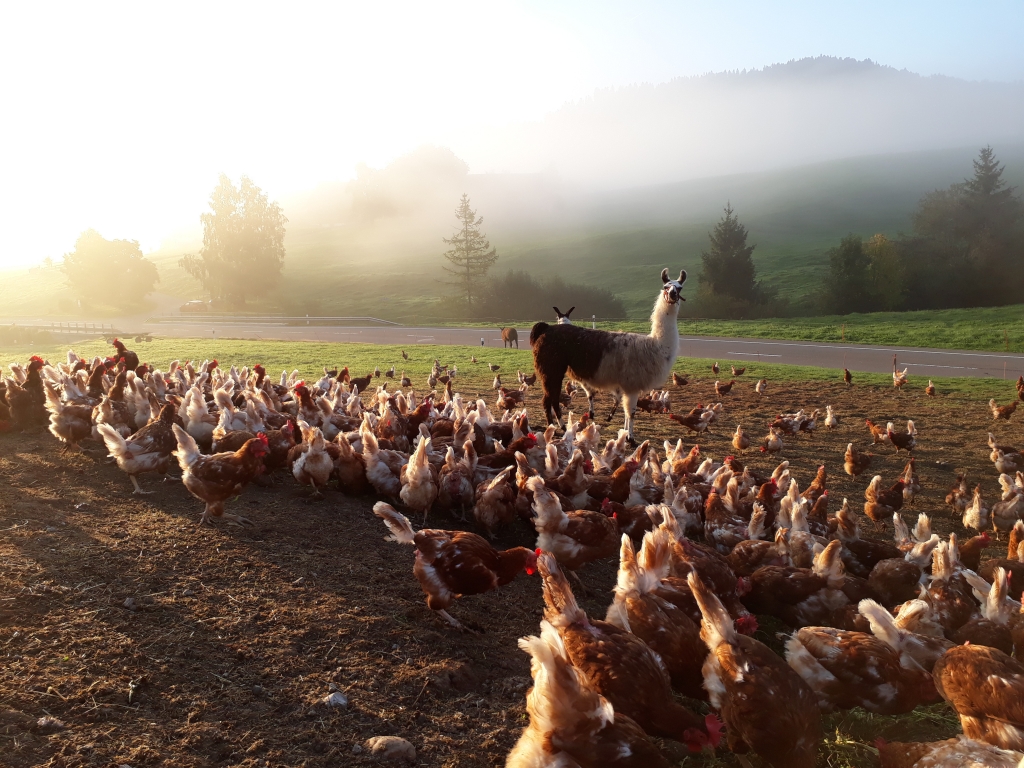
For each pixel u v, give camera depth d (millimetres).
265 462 9797
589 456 11836
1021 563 8508
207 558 7434
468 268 106188
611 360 16781
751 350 39906
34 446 11117
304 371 30719
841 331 46438
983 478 14844
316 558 7836
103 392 12992
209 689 5301
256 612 6492
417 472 8969
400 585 7539
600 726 4293
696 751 4855
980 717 5121
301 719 5137
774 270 112562
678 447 13398
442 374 26875
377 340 52438
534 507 7770
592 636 5305
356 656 6066
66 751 4395
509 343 44656
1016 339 40281
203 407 10906
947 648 6258
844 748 5582
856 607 7047
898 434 16484
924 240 93625
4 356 34531
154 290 124375
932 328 46375
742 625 5570
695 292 95250
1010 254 88188
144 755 4500
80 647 5500
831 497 13164
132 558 7195
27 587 6242
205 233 104938
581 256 137625
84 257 107688
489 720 5559
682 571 7113
